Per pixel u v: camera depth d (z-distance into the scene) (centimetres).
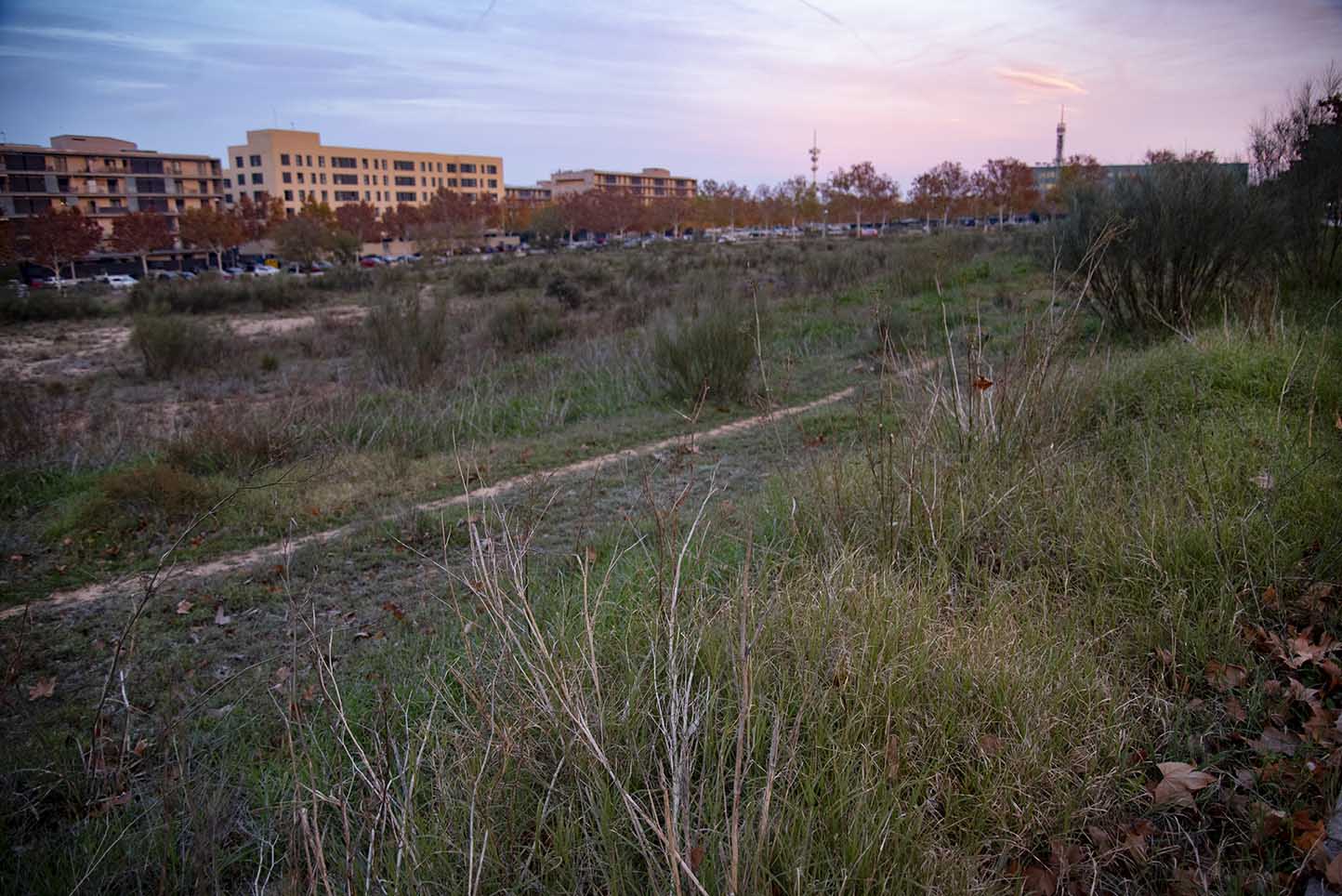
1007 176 7488
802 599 355
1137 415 603
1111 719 289
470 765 273
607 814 239
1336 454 445
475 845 241
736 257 4091
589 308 2262
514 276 3569
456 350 1553
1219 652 320
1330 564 358
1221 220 853
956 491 447
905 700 286
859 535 439
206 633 465
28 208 8194
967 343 532
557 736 279
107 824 285
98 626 486
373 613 479
